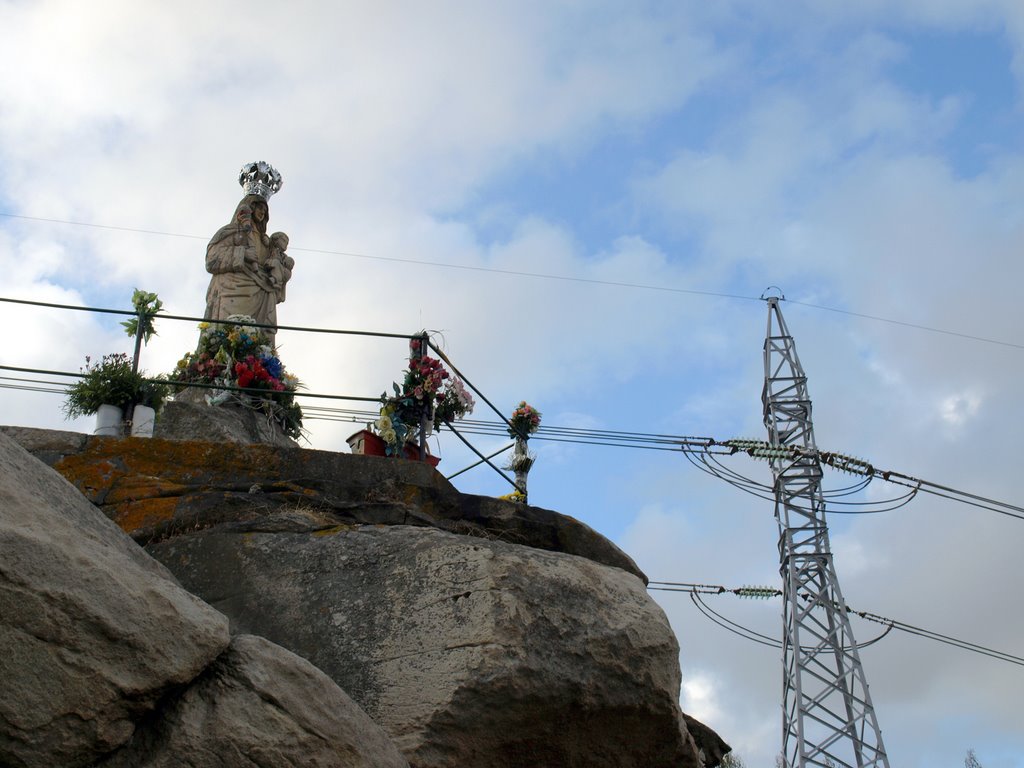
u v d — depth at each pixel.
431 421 13.32
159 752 6.53
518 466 14.64
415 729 8.80
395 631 9.34
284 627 9.45
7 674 6.19
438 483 11.48
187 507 10.35
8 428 10.88
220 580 9.77
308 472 11.12
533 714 9.16
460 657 9.10
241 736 6.73
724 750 13.06
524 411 14.89
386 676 9.10
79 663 6.36
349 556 9.88
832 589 27.58
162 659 6.61
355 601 9.55
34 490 7.06
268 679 7.04
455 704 8.89
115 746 6.45
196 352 14.84
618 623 9.70
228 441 12.12
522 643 9.23
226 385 13.98
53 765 6.22
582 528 11.38
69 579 6.48
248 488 10.70
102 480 10.62
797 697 26.16
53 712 6.24
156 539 10.16
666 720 9.67
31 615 6.30
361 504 10.72
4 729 6.14
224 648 6.98
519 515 11.22
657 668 9.65
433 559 9.76
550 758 9.38
